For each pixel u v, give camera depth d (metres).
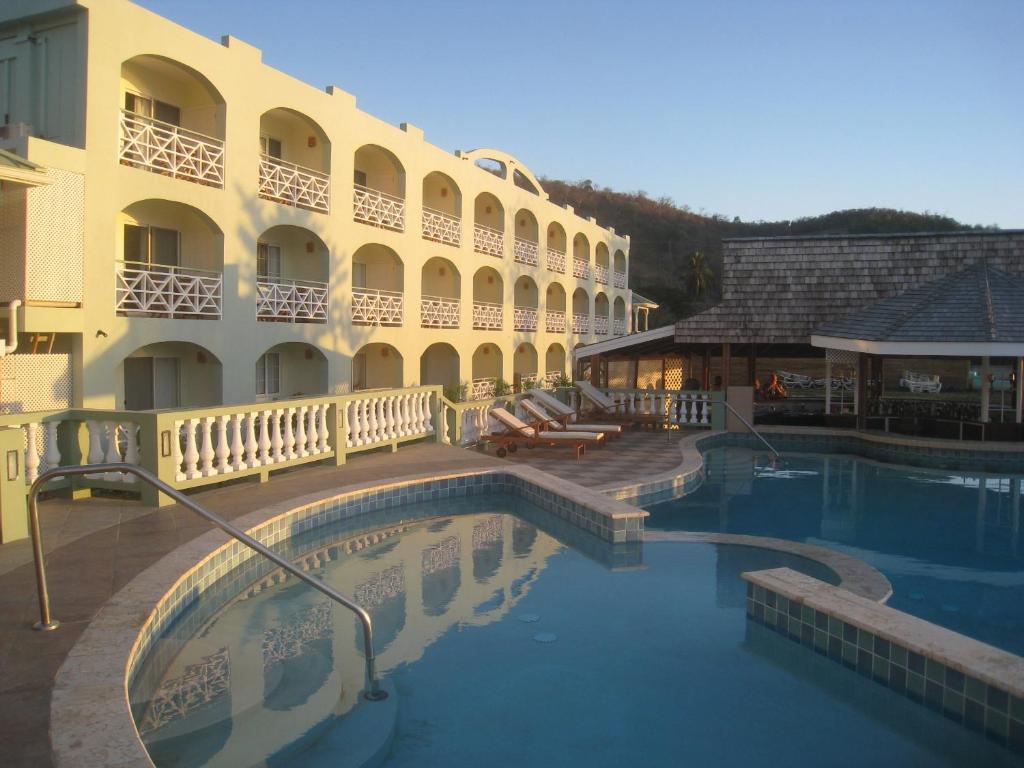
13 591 6.05
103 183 13.50
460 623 6.85
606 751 4.74
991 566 8.73
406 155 23.02
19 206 12.16
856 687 5.61
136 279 14.57
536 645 6.38
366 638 5.68
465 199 26.72
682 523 10.80
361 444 13.20
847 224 92.88
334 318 20.05
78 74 13.27
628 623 6.88
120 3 13.74
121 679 4.52
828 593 6.36
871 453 17.78
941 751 4.79
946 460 16.25
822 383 37.62
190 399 17.62
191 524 8.27
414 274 23.59
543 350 33.69
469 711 5.23
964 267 20.81
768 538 9.75
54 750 3.71
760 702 5.43
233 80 16.53
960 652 5.00
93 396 13.44
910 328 17.53
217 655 6.03
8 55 13.88
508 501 11.88
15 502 7.55
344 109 20.11
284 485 10.76
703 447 18.03
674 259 83.38
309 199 18.92
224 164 16.38
